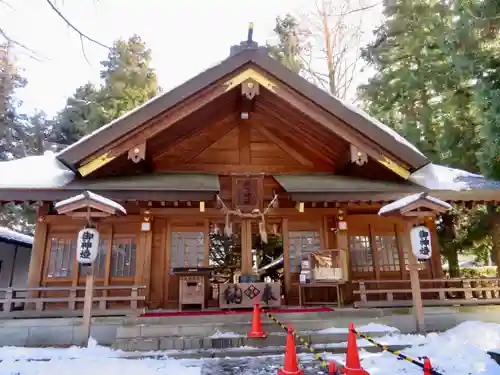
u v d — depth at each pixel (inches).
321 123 365.1
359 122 362.9
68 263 375.6
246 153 434.0
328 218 425.4
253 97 366.9
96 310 307.9
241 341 260.4
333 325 294.7
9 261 608.7
